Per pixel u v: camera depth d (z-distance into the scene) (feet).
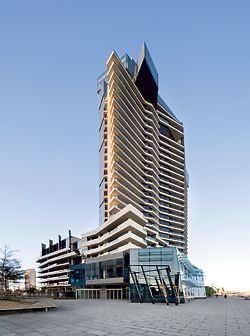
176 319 64.49
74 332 43.98
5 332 43.50
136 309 96.68
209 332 45.65
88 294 238.89
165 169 454.81
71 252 376.48
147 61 412.77
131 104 398.42
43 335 41.09
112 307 107.04
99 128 433.48
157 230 385.29
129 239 213.87
